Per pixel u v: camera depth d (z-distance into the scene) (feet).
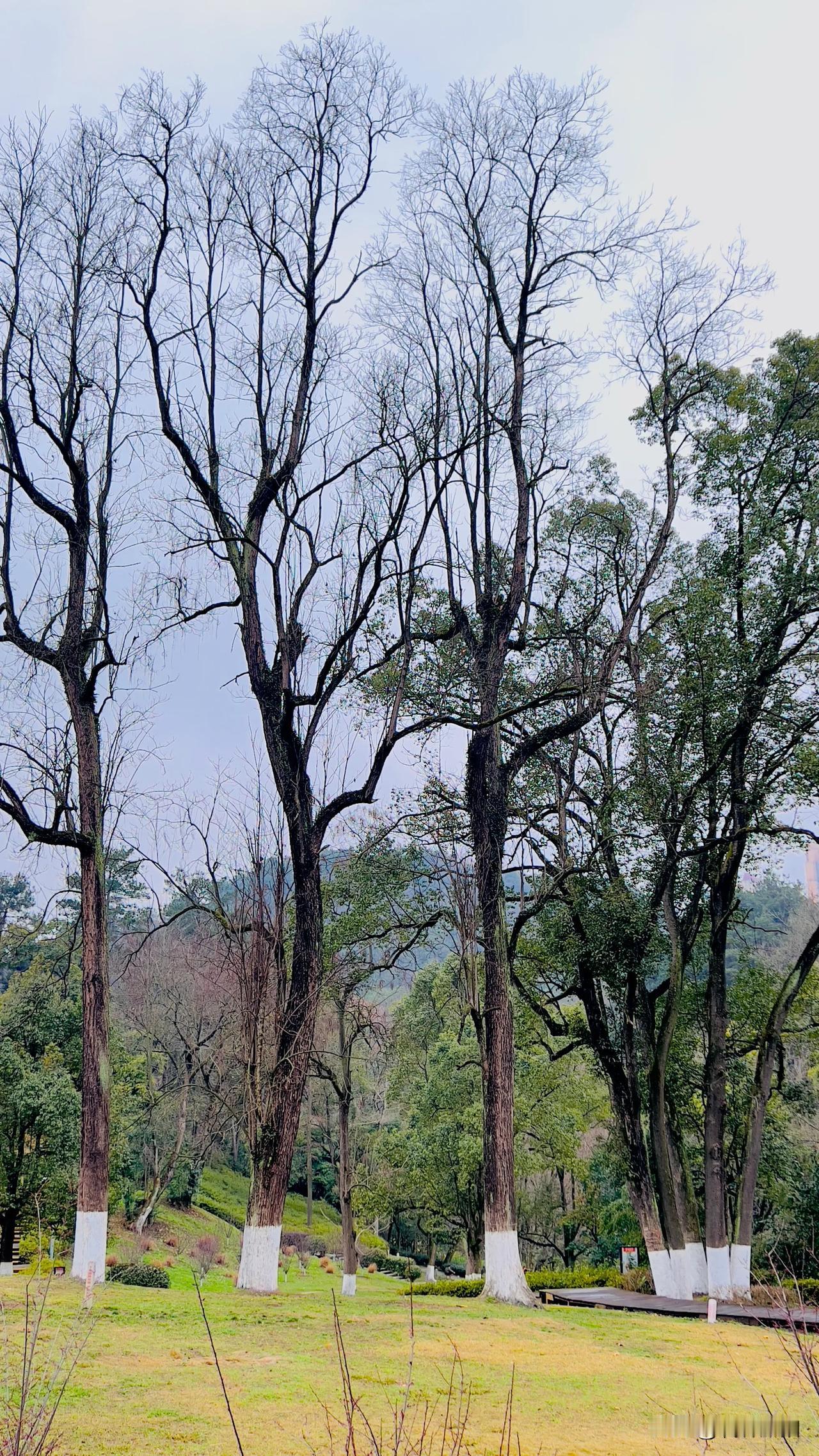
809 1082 99.66
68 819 63.41
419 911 75.82
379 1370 37.93
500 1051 64.49
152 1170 152.97
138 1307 49.11
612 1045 81.00
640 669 75.25
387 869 74.90
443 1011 118.52
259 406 70.38
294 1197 205.77
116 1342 40.50
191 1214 173.58
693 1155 92.07
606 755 81.46
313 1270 144.15
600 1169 121.39
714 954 79.30
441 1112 116.98
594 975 79.56
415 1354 41.96
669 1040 75.66
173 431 66.80
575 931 77.71
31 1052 113.60
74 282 65.92
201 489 67.56
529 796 79.46
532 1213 125.90
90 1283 35.50
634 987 77.97
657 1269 74.49
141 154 67.62
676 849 76.95
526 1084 108.78
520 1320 54.13
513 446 72.23
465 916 66.23
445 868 67.36
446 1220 120.37
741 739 76.38
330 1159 197.26
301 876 63.41
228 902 70.69
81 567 64.34
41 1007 112.68
